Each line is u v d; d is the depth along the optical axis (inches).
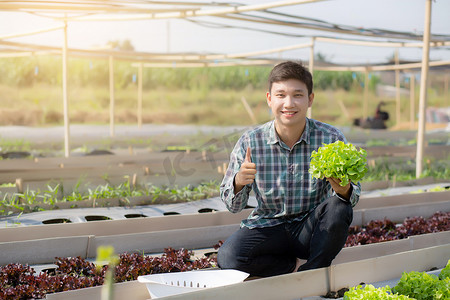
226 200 137.9
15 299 124.2
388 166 390.3
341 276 130.3
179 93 1086.4
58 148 498.9
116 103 1031.6
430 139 647.1
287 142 139.1
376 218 228.1
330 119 1069.8
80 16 308.8
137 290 127.5
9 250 159.6
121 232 191.0
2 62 900.6
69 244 167.5
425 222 216.7
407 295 109.8
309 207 140.4
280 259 141.8
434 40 421.7
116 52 509.4
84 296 119.4
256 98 1087.6
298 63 136.5
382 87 1171.9
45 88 935.0
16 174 283.0
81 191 278.4
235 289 112.7
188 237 186.7
